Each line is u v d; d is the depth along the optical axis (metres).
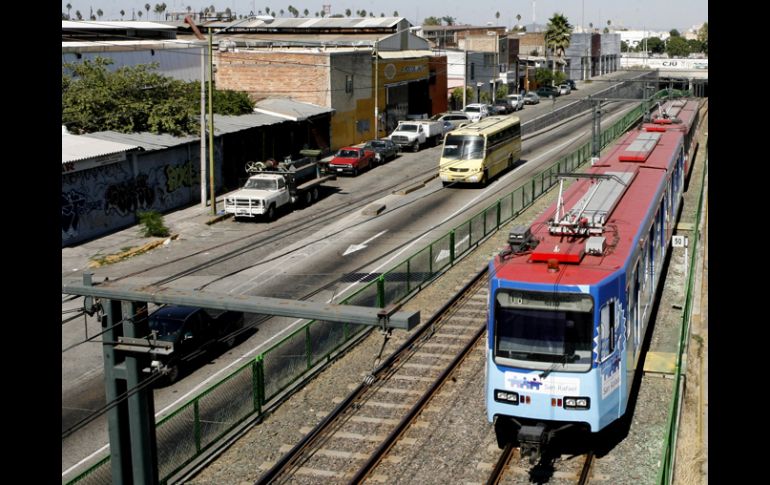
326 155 56.94
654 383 19.38
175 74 53.16
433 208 41.16
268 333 24.22
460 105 84.19
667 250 29.19
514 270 15.87
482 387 19.75
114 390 13.15
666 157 28.59
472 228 33.12
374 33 75.06
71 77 43.34
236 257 32.72
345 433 17.55
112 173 36.94
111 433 13.32
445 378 20.23
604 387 15.33
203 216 39.91
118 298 12.63
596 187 22.09
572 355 15.16
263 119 49.72
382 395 19.52
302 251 33.44
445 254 30.39
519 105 84.88
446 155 45.62
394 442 17.00
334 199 44.41
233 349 22.97
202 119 39.94
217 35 78.44
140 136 40.75
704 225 33.72
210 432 16.84
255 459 16.50
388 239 35.00
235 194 39.03
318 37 75.38
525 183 42.91
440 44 109.75
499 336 15.66
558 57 115.06
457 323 24.56
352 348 22.67
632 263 16.91
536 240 17.39
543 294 15.34
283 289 27.97
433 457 16.31
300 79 57.38
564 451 16.36
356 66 60.81
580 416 15.17
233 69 58.53
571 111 85.25
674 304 25.02
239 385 17.70
